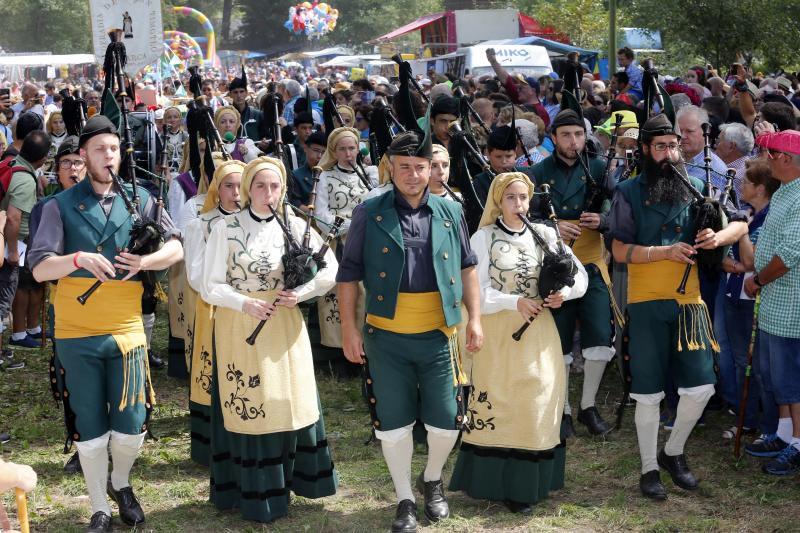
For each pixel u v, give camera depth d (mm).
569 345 6227
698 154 6762
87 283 4719
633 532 4879
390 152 4746
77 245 4723
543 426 4996
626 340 5305
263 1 82438
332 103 8602
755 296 5809
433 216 4785
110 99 5547
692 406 5242
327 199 7668
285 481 5117
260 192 4945
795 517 5016
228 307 4879
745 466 5773
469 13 30547
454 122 6227
